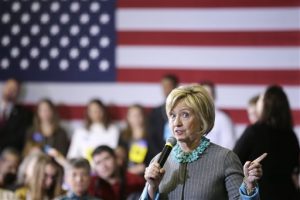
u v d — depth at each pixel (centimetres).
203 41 1150
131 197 836
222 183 417
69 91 1189
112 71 1177
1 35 1213
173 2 1160
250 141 611
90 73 1184
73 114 1187
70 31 1195
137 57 1171
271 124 619
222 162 419
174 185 421
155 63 1164
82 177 708
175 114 420
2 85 1209
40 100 1179
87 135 1090
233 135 959
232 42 1141
